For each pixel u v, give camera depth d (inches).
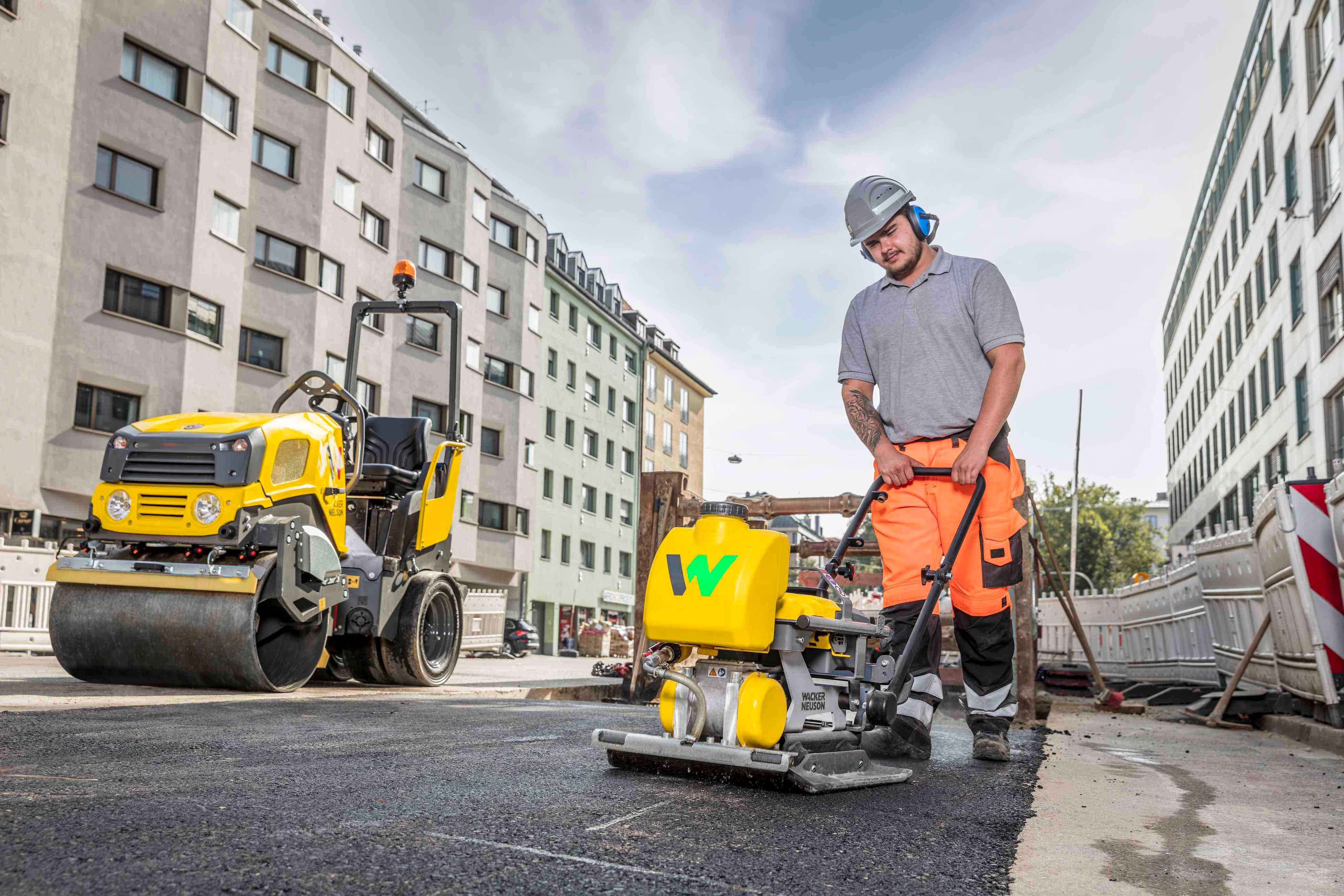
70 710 163.8
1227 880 72.9
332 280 1053.2
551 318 1625.2
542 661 958.4
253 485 228.2
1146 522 2383.1
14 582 522.6
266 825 73.5
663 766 111.2
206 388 871.7
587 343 1761.8
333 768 105.0
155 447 228.7
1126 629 571.2
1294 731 251.9
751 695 107.7
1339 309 794.2
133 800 81.3
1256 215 1117.7
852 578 138.9
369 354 1110.4
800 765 104.3
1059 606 666.2
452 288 1268.5
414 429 305.7
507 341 1400.1
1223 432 1381.6
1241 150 1208.2
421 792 91.4
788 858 72.8
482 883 60.9
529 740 140.7
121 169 816.9
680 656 112.6
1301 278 897.5
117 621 221.0
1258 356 1125.1
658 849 72.9
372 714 176.4
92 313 782.5
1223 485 1391.5
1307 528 231.6
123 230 808.9
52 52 762.8
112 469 230.4
